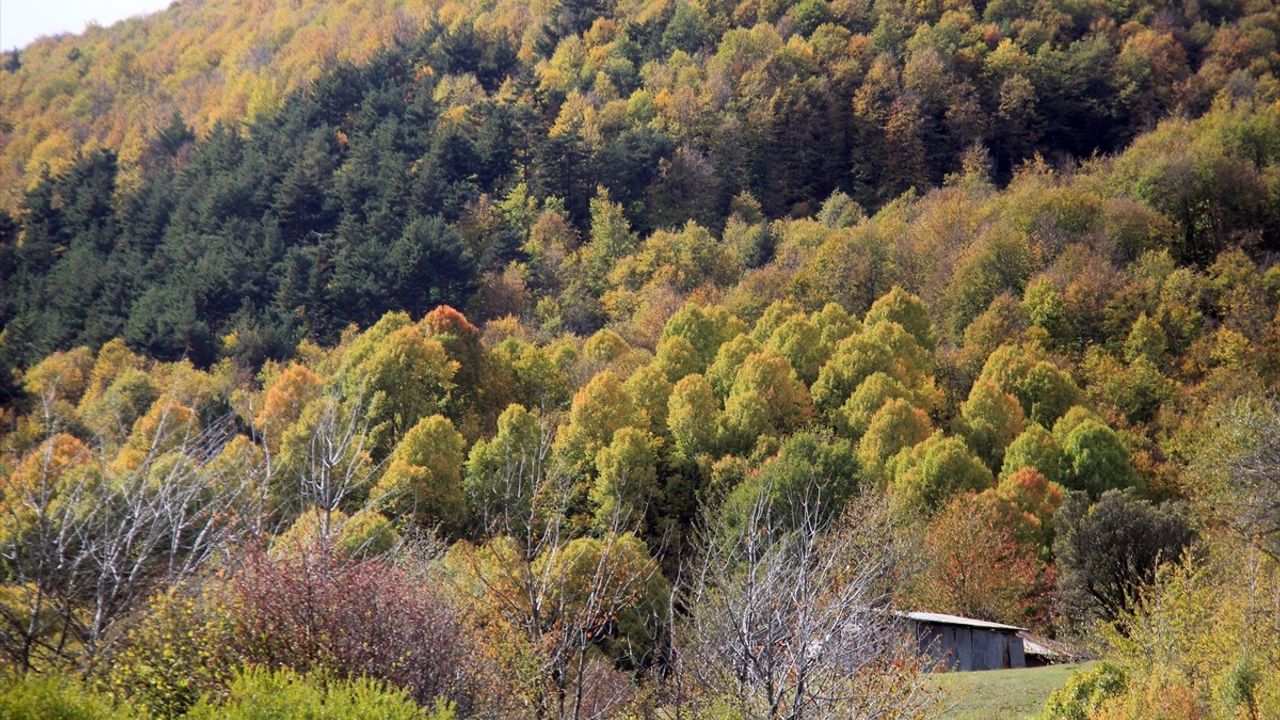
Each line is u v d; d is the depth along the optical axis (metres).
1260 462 29.17
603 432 52.34
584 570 20.64
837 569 13.70
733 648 12.23
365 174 111.75
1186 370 67.62
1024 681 24.58
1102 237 83.25
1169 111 125.31
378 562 12.95
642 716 13.12
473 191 113.75
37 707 9.34
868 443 53.78
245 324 81.81
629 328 90.12
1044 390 62.22
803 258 99.06
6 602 11.38
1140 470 55.25
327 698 10.04
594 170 120.25
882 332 66.44
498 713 12.38
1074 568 34.62
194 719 9.96
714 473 47.81
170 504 12.38
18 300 86.62
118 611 11.59
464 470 49.78
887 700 12.65
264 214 104.81
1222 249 87.31
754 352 64.25
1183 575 24.97
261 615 11.62
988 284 81.06
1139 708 18.39
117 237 105.44
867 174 127.69
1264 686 17.84
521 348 73.19
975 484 47.34
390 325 68.25
